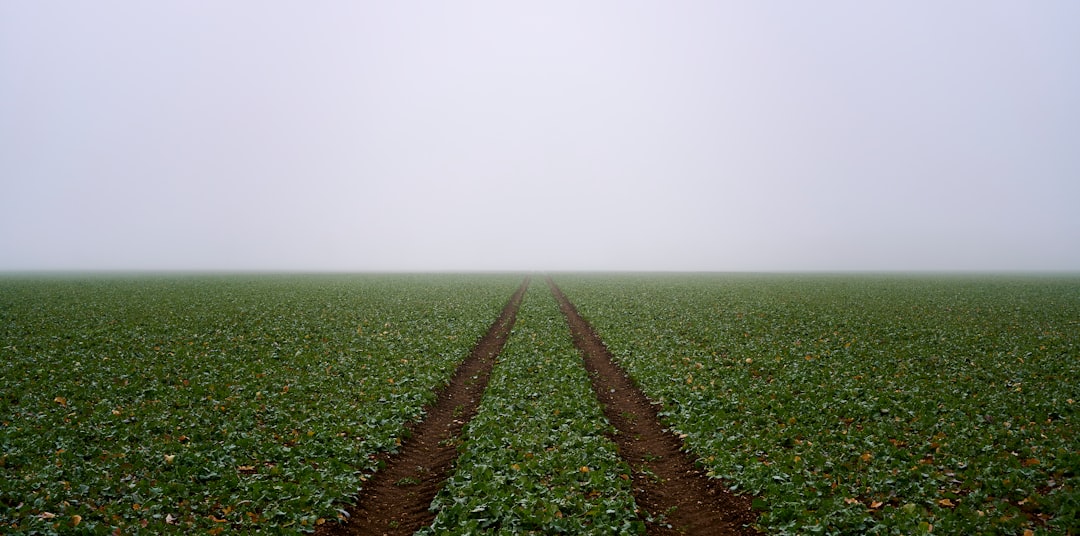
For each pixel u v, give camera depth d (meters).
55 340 22.81
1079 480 9.14
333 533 8.80
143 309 34.81
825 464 10.25
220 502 9.29
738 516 9.13
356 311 35.69
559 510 8.89
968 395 14.73
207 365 18.67
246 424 12.84
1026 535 7.65
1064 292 53.78
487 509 9.01
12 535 7.78
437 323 30.11
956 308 37.09
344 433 12.58
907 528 7.91
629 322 30.78
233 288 58.47
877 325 28.23
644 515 9.11
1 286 56.84
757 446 11.38
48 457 10.63
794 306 39.25
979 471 9.66
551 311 37.38
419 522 9.24
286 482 9.99
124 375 17.03
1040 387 15.34
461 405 16.12
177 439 11.90
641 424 14.25
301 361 19.78
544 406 14.58
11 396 14.71
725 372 18.03
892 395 14.66
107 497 9.27
